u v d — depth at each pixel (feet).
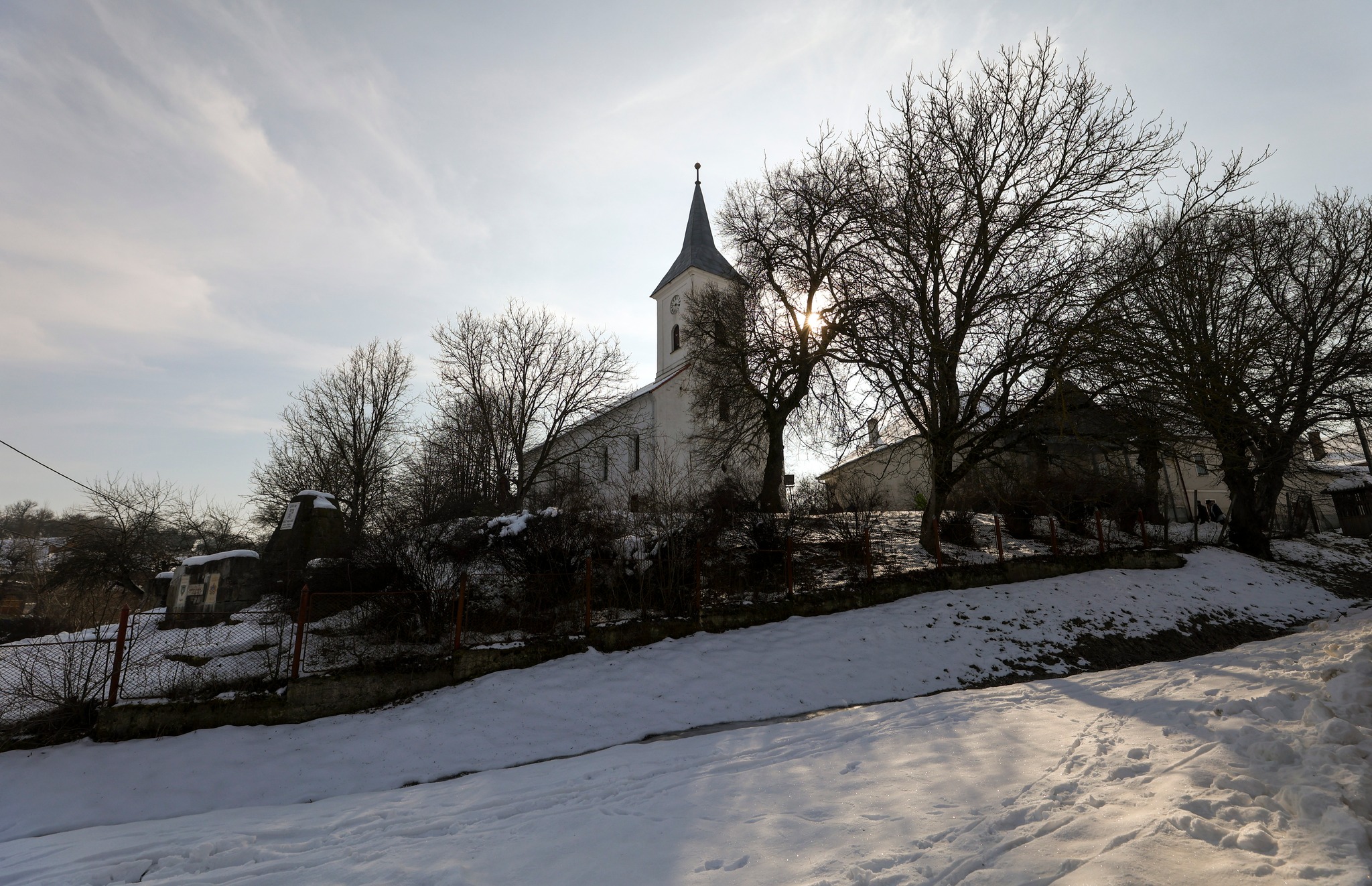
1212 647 50.62
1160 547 69.72
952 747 22.85
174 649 36.09
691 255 129.29
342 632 37.76
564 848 17.63
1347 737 16.35
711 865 15.67
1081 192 57.47
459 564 41.98
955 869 13.69
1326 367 73.05
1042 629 48.26
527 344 114.32
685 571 45.60
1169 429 57.41
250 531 100.89
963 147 59.82
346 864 18.01
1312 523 102.83
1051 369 53.88
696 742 28.78
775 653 41.45
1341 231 76.38
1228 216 61.82
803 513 57.41
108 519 82.53
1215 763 16.88
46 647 32.14
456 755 31.12
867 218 59.57
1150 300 64.90
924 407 59.67
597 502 60.85
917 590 51.70
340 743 31.45
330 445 113.91
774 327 69.97
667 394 112.37
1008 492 71.20
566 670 38.04
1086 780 17.83
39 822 25.66
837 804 18.69
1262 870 11.76
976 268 60.70
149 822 25.34
